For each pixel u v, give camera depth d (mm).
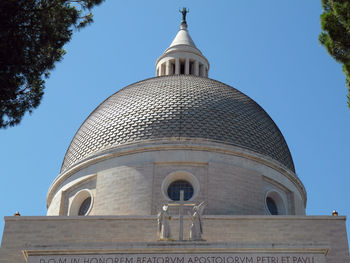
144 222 39062
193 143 44344
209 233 38656
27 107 29125
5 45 26672
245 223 39031
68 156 49250
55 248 32844
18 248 38531
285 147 50281
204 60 59500
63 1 29078
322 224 38906
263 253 32500
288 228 38844
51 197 48844
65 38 29359
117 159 44656
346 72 28703
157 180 43281
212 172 43500
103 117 48812
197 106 47281
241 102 49906
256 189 44281
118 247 32719
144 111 47188
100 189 44000
